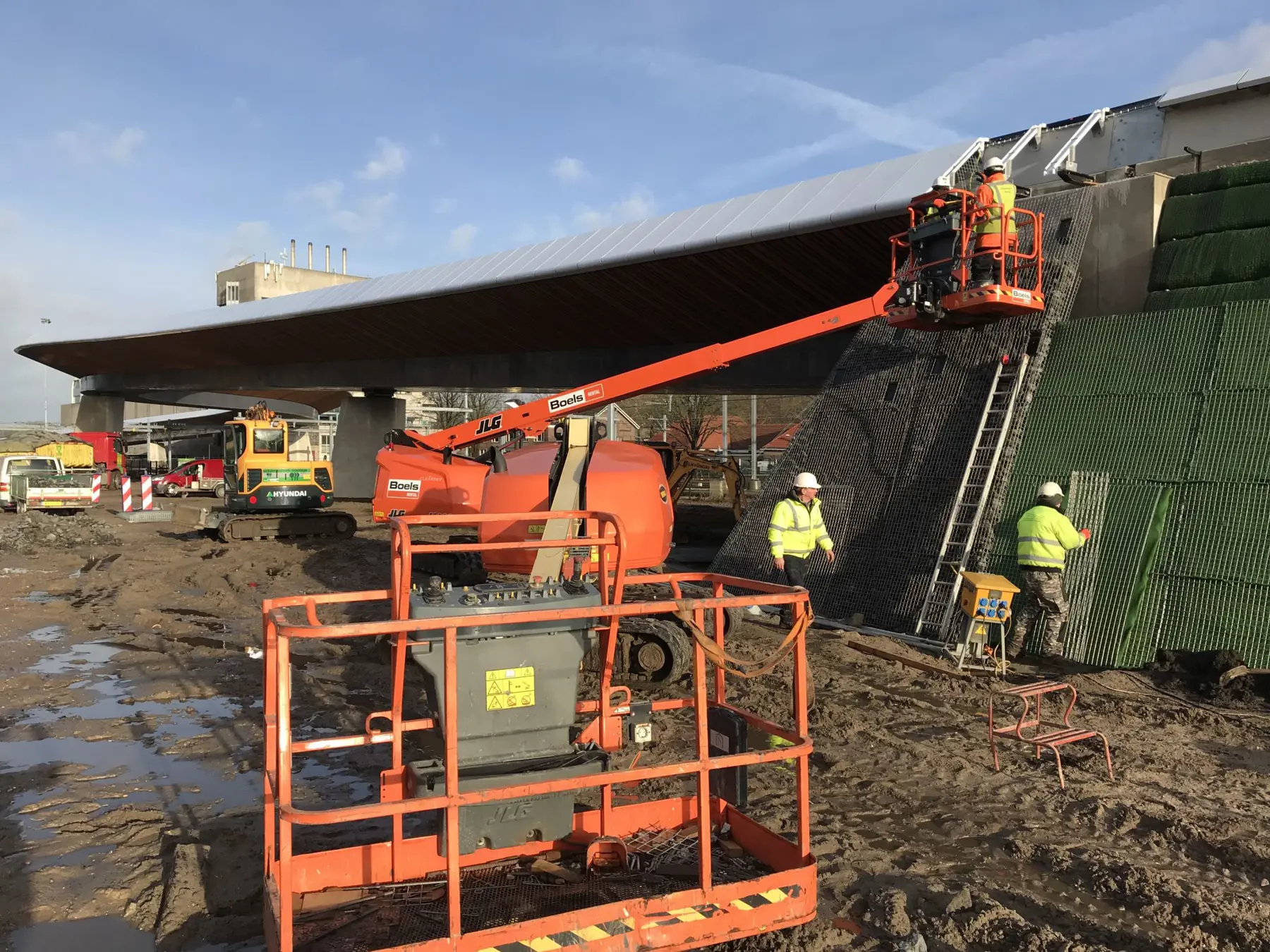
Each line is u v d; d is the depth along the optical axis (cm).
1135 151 1320
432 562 1426
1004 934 402
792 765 640
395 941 363
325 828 521
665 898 364
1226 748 670
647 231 2056
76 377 5631
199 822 539
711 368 1120
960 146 1502
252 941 399
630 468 937
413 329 3086
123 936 411
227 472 2116
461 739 390
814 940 391
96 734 708
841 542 1162
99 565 1691
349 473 4038
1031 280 1178
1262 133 1204
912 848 501
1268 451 907
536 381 3102
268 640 387
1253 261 1054
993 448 1060
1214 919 412
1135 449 986
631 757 638
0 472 2830
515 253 2461
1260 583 849
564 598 405
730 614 994
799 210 1702
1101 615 920
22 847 505
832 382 1330
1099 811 546
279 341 3653
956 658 906
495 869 427
